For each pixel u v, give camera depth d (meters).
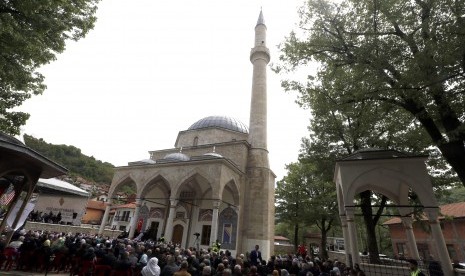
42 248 11.77
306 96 16.17
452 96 9.23
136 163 29.48
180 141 37.06
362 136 17.03
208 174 23.69
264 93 34.94
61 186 20.48
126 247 12.15
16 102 12.41
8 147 7.88
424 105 9.65
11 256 11.34
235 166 26.34
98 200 64.75
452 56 7.94
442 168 15.53
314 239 45.44
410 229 13.03
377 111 11.88
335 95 13.02
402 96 9.88
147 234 25.89
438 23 8.63
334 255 31.73
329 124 18.66
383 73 10.20
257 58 37.25
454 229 26.62
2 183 12.88
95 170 96.06
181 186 24.52
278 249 44.19
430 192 10.12
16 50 8.95
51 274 11.95
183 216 28.62
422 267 11.91
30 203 13.90
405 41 10.13
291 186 34.06
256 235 26.23
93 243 14.16
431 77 8.51
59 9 9.95
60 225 23.47
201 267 9.33
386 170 11.08
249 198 28.31
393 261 14.38
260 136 32.00
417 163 10.79
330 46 12.20
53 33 10.19
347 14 11.64
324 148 19.47
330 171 18.81
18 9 8.17
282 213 34.47
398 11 10.02
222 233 26.22
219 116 38.19
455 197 36.84
